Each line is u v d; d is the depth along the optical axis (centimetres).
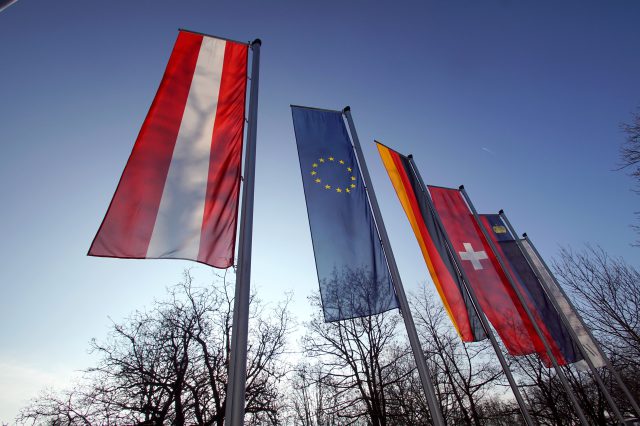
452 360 2203
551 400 2164
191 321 1845
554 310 1314
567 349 1236
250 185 548
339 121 830
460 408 2123
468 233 1204
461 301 895
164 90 605
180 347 1794
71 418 1563
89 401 1630
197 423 1650
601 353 1327
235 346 414
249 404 1753
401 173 1070
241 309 439
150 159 542
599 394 2038
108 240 467
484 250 1195
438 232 1023
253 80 667
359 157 780
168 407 1606
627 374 1994
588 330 1354
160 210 513
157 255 481
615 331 1786
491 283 1119
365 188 741
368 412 1812
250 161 571
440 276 905
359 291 595
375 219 699
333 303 575
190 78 638
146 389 1700
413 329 568
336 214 676
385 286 617
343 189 716
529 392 2486
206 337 1873
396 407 1962
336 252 629
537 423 2236
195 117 605
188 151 574
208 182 564
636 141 1344
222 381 1700
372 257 645
